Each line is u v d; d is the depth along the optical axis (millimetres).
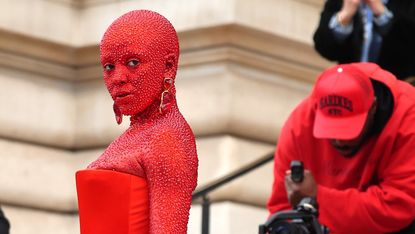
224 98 10719
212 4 10781
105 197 3477
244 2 10797
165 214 3443
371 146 6344
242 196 10594
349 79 6266
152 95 3527
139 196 3486
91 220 3488
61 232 11227
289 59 11203
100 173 3475
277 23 11055
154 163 3467
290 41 11164
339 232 6332
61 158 11383
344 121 6227
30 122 11242
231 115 10688
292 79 11289
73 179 11398
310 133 6547
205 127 10766
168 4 11047
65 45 11445
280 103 11117
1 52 11094
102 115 11383
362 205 6242
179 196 3465
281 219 5750
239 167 10633
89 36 11492
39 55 11336
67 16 11500
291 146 6629
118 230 3477
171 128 3508
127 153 3510
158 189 3463
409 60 7441
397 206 6270
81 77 11562
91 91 11508
